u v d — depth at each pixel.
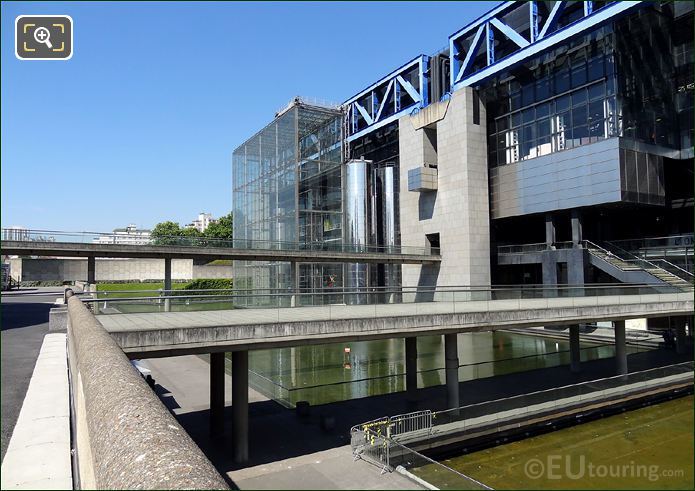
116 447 2.55
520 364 32.53
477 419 18.80
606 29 40.97
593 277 46.97
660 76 43.88
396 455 13.70
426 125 53.72
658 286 28.11
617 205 42.09
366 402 23.50
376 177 61.47
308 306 19.78
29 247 33.84
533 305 23.33
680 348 34.28
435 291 23.08
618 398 22.55
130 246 37.91
